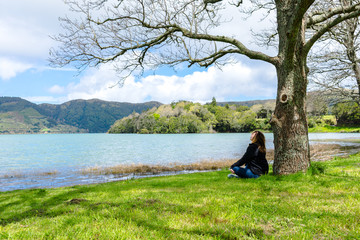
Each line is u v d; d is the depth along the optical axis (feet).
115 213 12.44
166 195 17.78
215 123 574.15
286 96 23.86
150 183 27.86
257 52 26.25
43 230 10.44
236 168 24.56
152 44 31.99
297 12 20.33
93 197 19.43
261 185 19.89
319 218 11.15
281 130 24.23
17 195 24.58
